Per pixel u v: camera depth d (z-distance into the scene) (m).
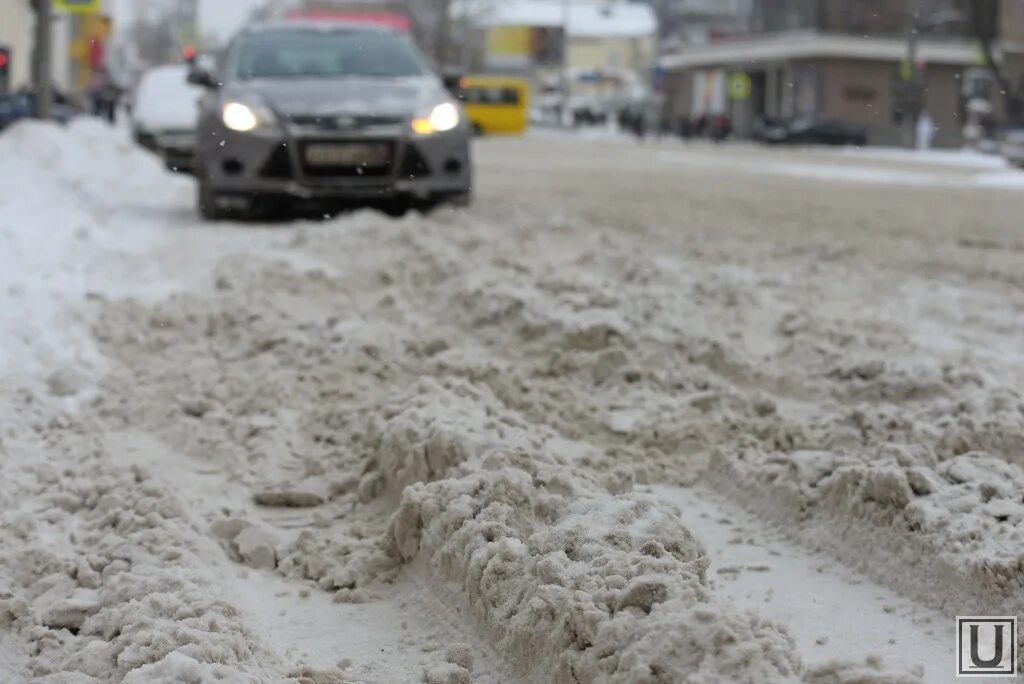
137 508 5.26
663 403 6.98
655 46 129.62
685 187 24.98
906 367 7.37
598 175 28.88
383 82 15.05
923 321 9.66
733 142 81.38
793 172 34.38
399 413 6.19
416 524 4.99
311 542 5.26
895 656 4.30
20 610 4.47
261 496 5.83
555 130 92.38
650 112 93.06
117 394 7.12
